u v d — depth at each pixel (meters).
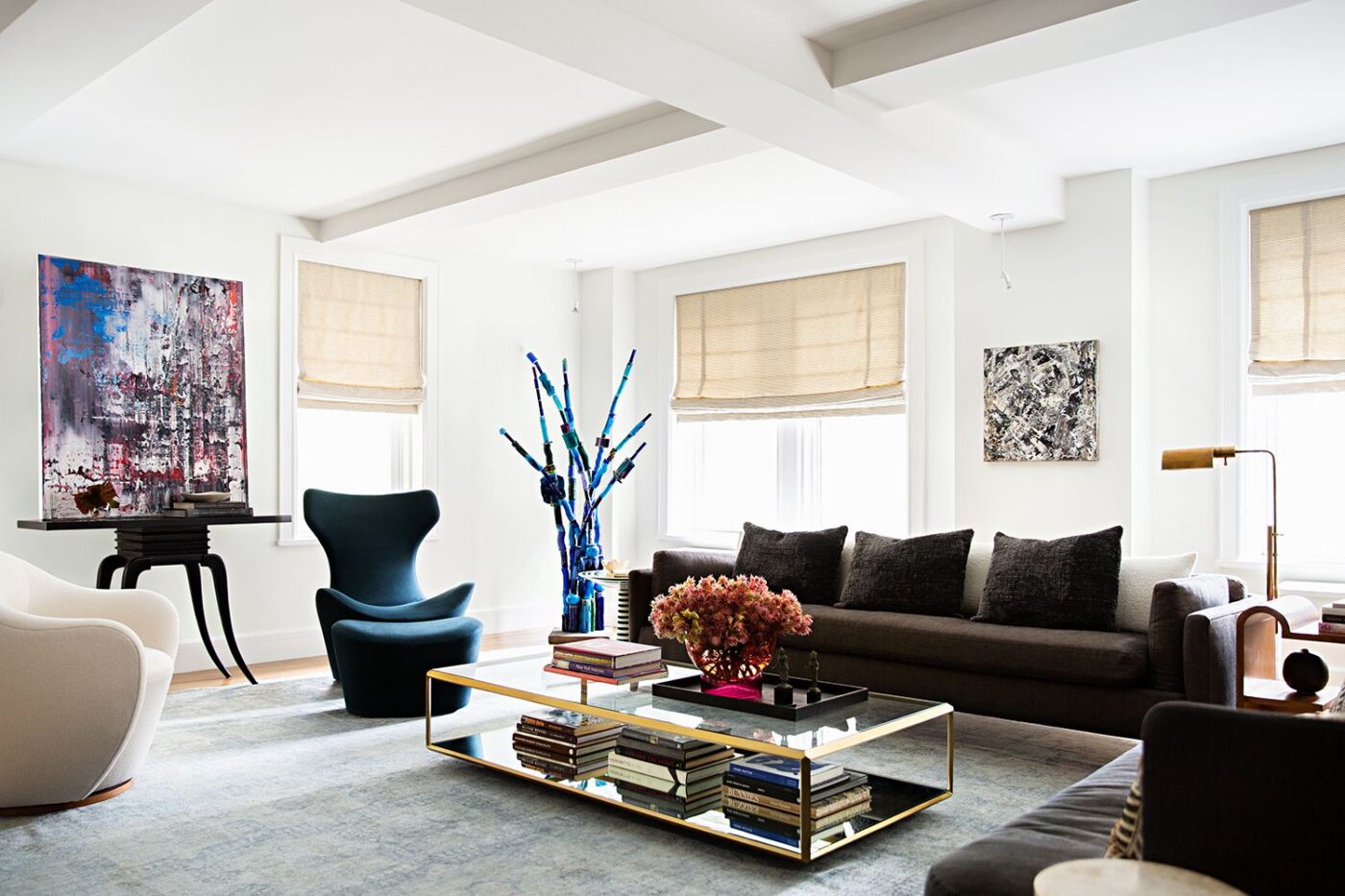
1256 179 4.80
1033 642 3.70
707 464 7.10
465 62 3.66
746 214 5.79
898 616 4.25
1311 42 3.51
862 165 4.22
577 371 7.39
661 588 4.84
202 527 4.83
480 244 6.52
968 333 5.49
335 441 6.16
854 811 2.87
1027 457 5.23
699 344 7.05
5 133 3.96
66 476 4.89
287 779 3.44
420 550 6.36
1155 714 1.51
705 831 2.76
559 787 3.17
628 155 4.33
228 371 5.49
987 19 3.22
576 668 3.53
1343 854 1.35
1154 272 5.08
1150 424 5.07
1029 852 1.69
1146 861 1.47
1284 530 4.79
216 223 5.52
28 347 4.84
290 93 3.95
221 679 5.13
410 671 4.33
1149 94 4.00
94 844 2.80
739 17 3.21
